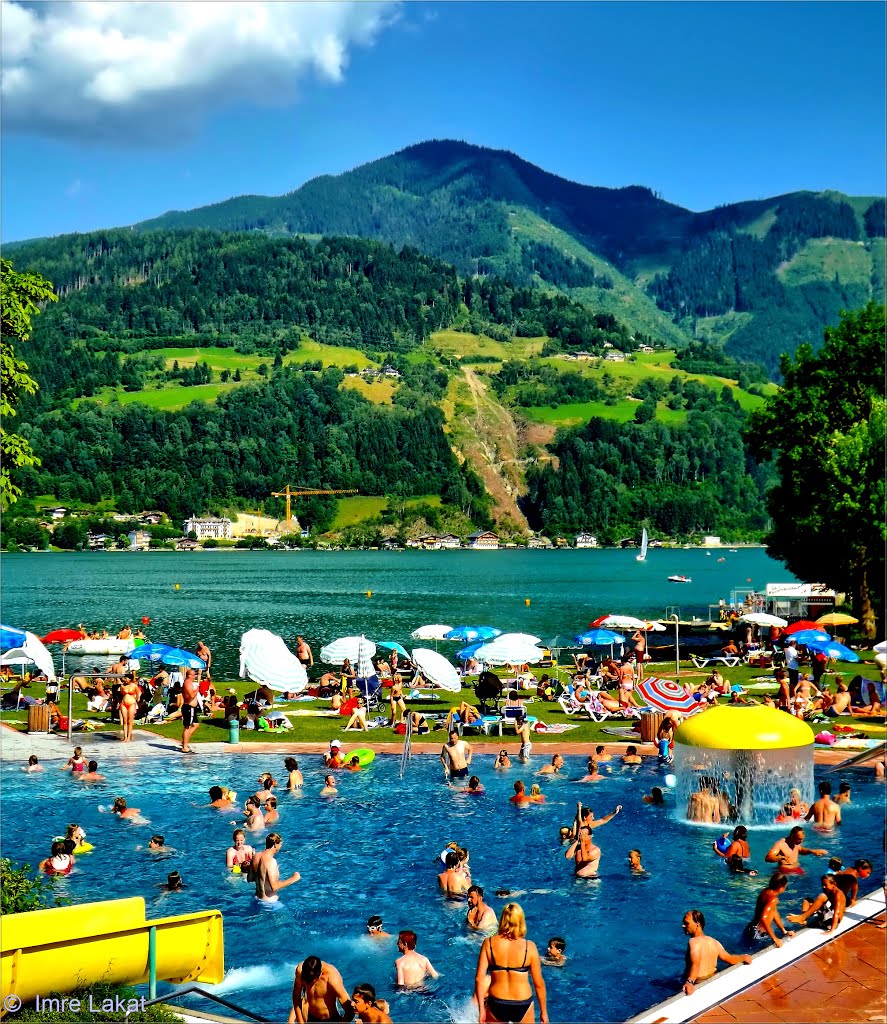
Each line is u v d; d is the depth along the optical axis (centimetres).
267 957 1939
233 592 17025
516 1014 1389
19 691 4597
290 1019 1600
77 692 5041
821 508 6450
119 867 2450
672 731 3556
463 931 2056
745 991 1560
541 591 16862
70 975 1502
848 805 2877
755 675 5253
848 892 1919
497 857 2489
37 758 3494
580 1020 1648
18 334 3231
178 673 4925
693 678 5147
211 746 3791
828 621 5750
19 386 3238
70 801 3031
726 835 2505
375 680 4688
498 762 3425
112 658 7469
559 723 4181
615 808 2909
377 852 2542
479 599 14762
